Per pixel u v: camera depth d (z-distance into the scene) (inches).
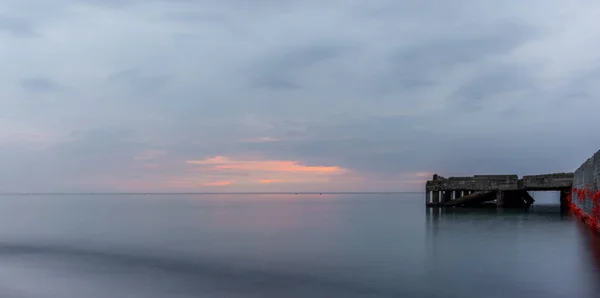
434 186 2080.5
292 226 1612.9
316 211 2780.5
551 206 2432.3
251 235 1311.5
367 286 654.5
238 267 806.5
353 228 1494.8
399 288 640.4
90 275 771.4
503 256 854.5
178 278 732.0
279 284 677.3
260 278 717.9
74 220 2047.2
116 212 2819.9
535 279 669.3
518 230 1250.6
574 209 1664.6
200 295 628.7
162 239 1238.9
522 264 775.1
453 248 965.2
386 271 746.2
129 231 1483.8
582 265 758.5
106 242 1191.6
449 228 1354.6
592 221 1118.4
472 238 1112.8
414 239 1134.4
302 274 738.8
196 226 1651.1
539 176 1823.3
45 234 1409.9
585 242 1007.0
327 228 1512.1
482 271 729.6
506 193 2261.3
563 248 928.9
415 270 749.3
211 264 842.2
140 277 747.4
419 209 2984.7
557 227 1307.8
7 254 1010.1
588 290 608.7
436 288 636.7
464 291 618.5
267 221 1886.1
